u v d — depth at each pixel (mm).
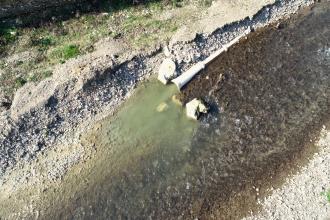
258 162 27672
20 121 28109
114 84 30062
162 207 26594
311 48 32031
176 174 27578
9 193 27234
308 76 30812
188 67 31094
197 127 29125
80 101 29281
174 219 26188
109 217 26453
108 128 29188
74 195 27172
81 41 31359
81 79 29203
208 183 27156
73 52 30750
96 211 26688
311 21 33312
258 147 28203
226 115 29453
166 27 32031
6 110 28500
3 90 29375
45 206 26891
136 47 31000
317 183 26562
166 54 31062
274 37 32625
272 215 25734
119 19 32406
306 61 31469
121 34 31688
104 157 28266
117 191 27203
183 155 28172
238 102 29906
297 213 25641
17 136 28047
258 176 27188
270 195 26469
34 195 27188
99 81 29594
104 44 31062
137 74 30703
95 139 28828
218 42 32000
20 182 27531
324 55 31703
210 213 26203
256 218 25734
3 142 27703
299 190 26438
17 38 31312
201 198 26703
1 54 30750
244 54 31844
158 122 29406
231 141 28531
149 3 33094
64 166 27984
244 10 32594
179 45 31203
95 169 27922
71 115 29156
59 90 29062
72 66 29984
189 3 33250
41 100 28609
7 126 27859
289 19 33406
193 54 31156
